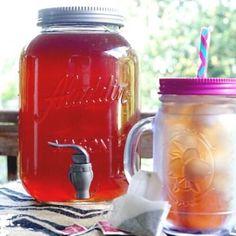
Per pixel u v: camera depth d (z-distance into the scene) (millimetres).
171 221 622
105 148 764
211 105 607
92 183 756
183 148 609
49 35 772
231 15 1608
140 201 617
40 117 761
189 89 602
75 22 759
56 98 756
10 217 696
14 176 1201
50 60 755
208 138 604
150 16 1691
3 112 1210
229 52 1581
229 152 607
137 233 605
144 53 1679
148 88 1651
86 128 758
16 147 1198
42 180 761
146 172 646
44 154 759
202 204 607
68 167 749
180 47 1659
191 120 607
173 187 616
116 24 789
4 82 1921
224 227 620
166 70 1655
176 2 1673
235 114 619
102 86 761
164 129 625
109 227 627
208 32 669
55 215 709
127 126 780
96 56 757
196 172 603
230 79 608
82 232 625
